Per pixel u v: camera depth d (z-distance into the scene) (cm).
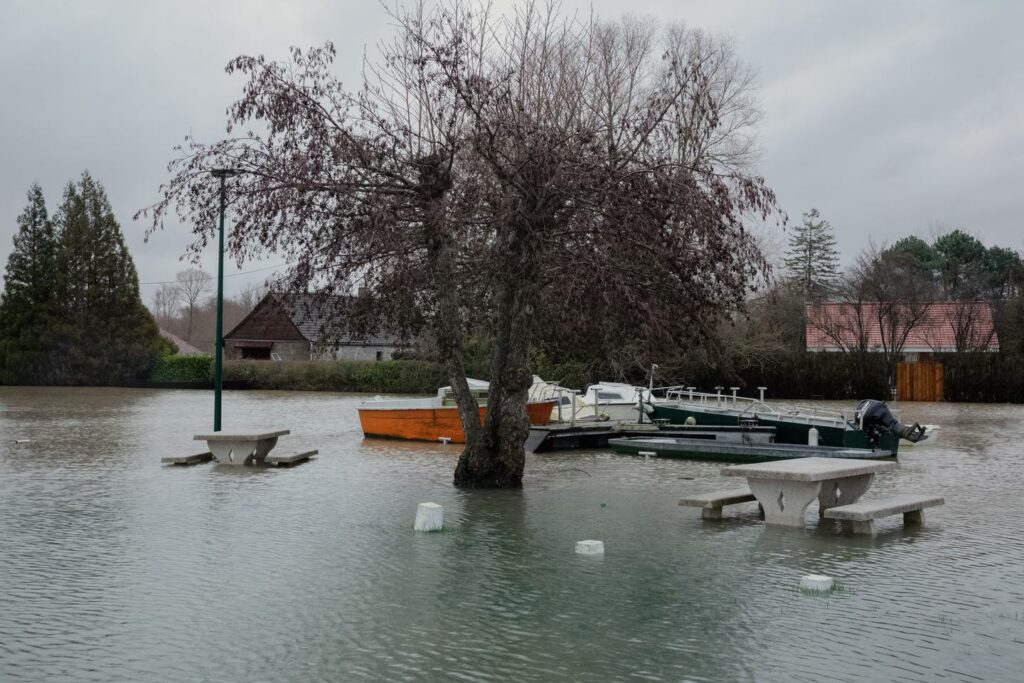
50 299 6625
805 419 2267
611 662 667
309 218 1440
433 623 766
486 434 1559
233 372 6106
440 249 1467
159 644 711
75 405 4141
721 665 660
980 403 4675
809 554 1028
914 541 1102
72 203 6650
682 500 1243
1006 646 700
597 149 1408
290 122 1431
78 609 807
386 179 1485
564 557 1012
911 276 5275
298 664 665
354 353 6688
